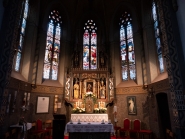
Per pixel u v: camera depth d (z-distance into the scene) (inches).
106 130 311.3
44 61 487.8
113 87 482.0
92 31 614.5
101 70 506.9
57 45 542.6
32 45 449.4
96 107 447.5
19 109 364.2
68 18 583.8
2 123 258.4
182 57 271.6
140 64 472.4
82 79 499.5
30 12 470.0
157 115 382.9
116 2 579.8
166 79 346.6
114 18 592.7
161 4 312.3
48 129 383.2
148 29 464.1
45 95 453.7
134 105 449.7
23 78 406.0
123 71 530.0
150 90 409.7
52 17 549.3
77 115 405.7
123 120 461.4
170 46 285.1
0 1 282.5
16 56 394.3
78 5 588.7
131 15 545.0
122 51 550.3
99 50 576.7
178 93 261.1
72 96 474.6
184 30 272.7
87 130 310.8
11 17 291.1
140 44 484.7
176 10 294.5
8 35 281.6
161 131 369.4
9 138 276.4
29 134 344.8
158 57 424.8
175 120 262.5
